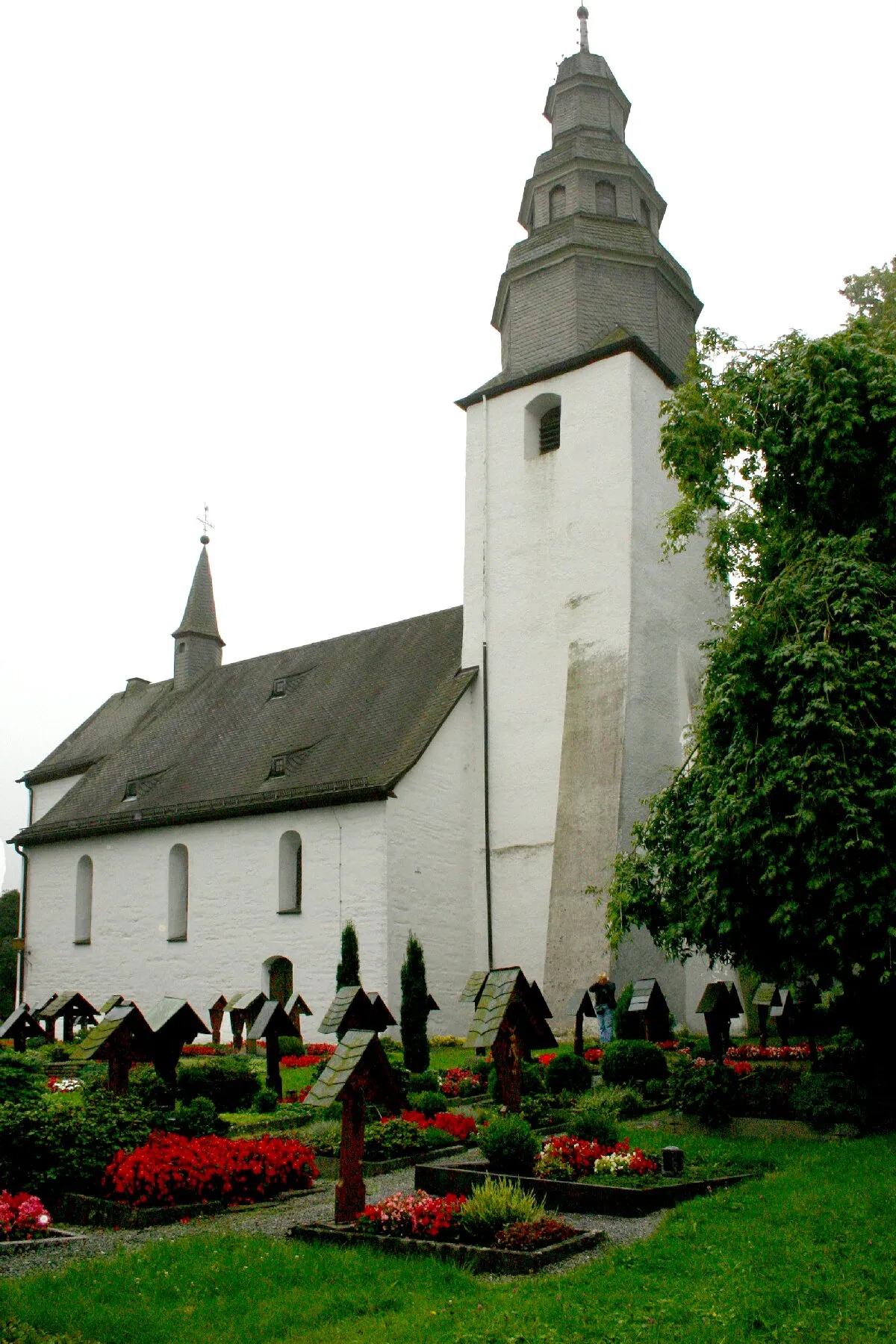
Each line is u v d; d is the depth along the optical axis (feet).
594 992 67.21
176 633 132.87
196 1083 47.11
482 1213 26.35
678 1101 43.01
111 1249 27.58
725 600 97.25
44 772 131.95
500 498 96.27
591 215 98.12
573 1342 19.20
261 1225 29.99
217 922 93.71
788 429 49.44
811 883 38.93
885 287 72.33
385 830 82.38
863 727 40.01
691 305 102.27
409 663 101.40
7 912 173.17
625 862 49.62
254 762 99.91
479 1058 60.49
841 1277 22.08
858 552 44.04
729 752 43.39
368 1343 19.61
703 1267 23.18
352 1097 28.71
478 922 88.02
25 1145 32.17
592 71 105.91
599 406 91.91
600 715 84.07
